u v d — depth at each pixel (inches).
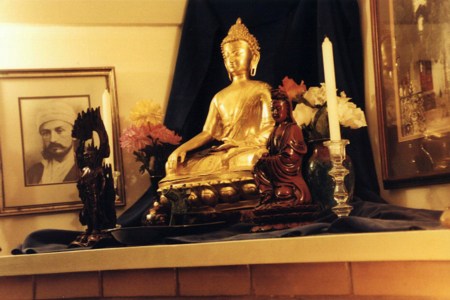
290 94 99.3
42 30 125.9
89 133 100.0
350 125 95.4
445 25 89.3
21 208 122.6
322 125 94.5
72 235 107.7
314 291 69.6
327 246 67.7
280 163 84.6
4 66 124.9
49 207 123.0
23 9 125.0
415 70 94.6
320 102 95.7
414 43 94.9
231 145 105.5
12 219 123.0
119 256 83.4
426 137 92.6
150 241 92.4
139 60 127.3
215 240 86.6
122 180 123.6
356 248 65.8
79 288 87.6
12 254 100.8
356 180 102.5
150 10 126.7
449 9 88.5
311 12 114.7
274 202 84.7
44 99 124.9
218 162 103.6
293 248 70.2
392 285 64.0
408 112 96.0
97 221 98.0
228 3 121.8
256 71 119.4
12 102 124.3
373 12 102.2
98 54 126.4
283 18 119.3
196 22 122.8
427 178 92.0
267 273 73.1
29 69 124.6
